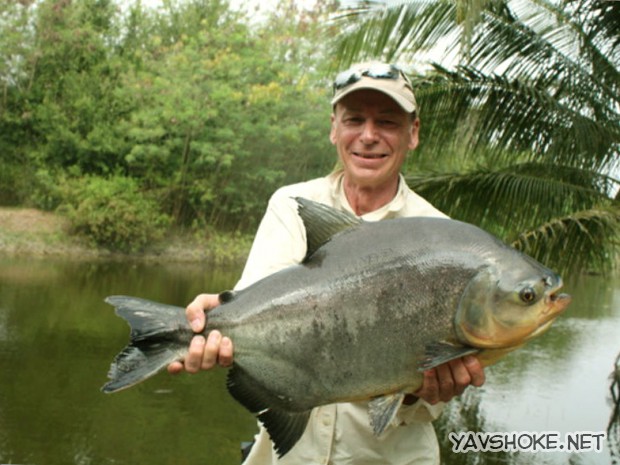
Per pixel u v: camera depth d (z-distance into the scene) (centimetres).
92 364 1148
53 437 820
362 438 292
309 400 251
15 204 2842
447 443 863
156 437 828
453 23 863
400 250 246
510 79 874
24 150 2911
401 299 242
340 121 301
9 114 2880
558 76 872
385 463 294
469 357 240
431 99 861
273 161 2845
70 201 2664
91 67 3052
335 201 311
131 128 2809
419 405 282
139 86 2866
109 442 807
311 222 258
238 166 2812
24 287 1845
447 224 250
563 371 1203
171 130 2769
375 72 291
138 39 3238
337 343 246
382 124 294
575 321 1695
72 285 1931
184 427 873
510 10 868
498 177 835
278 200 313
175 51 2983
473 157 887
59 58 3006
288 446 252
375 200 306
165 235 2802
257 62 2888
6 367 1109
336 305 247
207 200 2873
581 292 2195
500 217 850
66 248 2564
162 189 2820
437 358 235
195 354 250
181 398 998
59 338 1316
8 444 793
